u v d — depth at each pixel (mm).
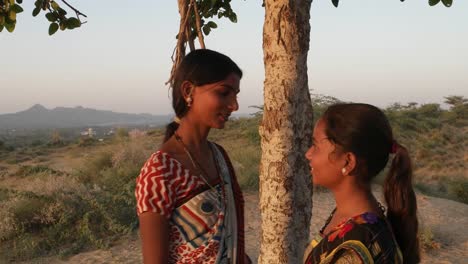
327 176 1378
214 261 1680
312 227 6961
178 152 1675
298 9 2326
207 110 1662
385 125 1335
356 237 1260
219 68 1642
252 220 7266
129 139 16797
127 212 7293
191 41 2959
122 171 10836
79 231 6762
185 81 1659
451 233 6738
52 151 27031
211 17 3852
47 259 6078
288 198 2379
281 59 2338
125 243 6465
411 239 1334
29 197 7414
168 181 1597
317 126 1410
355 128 1306
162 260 1567
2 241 6746
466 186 12938
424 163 21875
